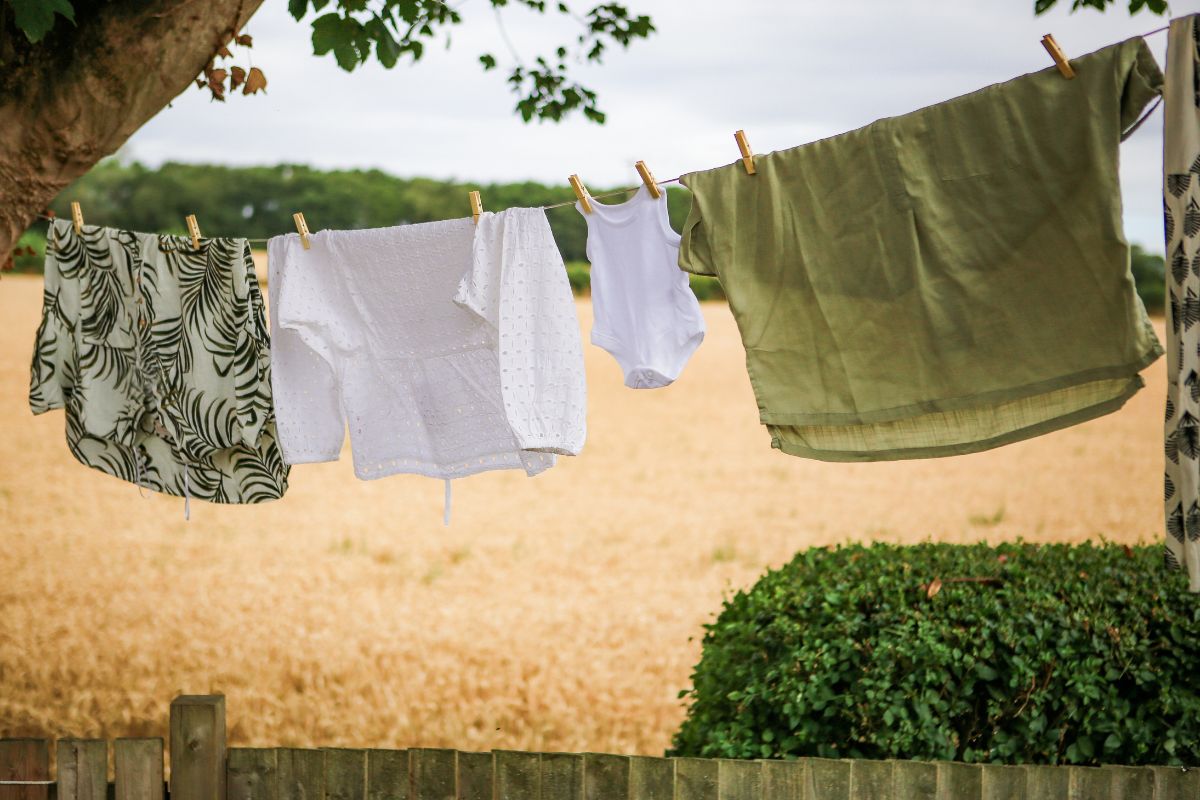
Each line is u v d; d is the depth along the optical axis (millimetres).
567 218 25047
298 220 3135
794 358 2619
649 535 11266
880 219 2484
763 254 2613
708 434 16578
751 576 9602
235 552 10305
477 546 10773
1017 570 3619
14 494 12211
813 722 3311
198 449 3279
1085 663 3227
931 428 2582
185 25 2604
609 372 21016
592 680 6555
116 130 2691
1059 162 2270
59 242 3381
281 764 2678
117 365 3389
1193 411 2141
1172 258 2145
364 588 9023
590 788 2582
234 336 3234
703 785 2553
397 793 2643
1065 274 2312
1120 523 11406
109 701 5992
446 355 3070
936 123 2406
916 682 3262
